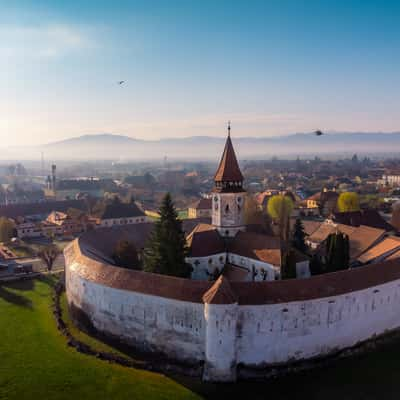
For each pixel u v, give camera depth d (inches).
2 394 1911.9
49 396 1903.3
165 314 2206.0
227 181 3164.4
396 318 2484.0
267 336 2102.6
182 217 7313.0
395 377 2059.5
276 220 5137.8
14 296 3260.3
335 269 3058.6
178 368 2127.2
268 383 2031.3
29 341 2444.6
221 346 2021.4
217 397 1916.8
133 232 3833.7
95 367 2151.8
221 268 3122.5
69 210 6692.9
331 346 2228.1
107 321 2449.6
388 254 3223.4
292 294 2129.7
